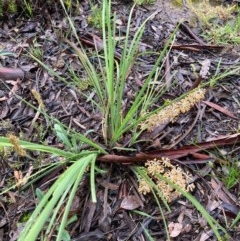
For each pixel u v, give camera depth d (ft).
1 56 1.77
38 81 1.68
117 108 1.34
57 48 1.80
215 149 1.42
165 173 1.27
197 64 1.71
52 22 1.90
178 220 1.27
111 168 1.37
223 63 1.72
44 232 1.22
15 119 1.55
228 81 1.64
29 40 1.83
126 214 1.29
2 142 1.13
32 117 1.55
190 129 1.48
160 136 1.45
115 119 1.36
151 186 1.25
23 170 1.39
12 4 1.91
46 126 1.52
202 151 1.41
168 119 1.39
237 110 1.55
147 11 1.97
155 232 1.26
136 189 1.33
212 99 1.58
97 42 1.80
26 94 1.63
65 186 1.09
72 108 1.58
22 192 1.34
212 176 1.36
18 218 1.29
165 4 2.01
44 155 1.42
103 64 1.71
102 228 1.26
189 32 1.85
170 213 1.28
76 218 1.27
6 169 1.40
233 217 1.28
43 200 1.07
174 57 1.74
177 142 1.44
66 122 1.53
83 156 1.31
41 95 1.63
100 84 1.52
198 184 1.35
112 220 1.28
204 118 1.52
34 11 1.94
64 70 1.71
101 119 1.52
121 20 1.91
